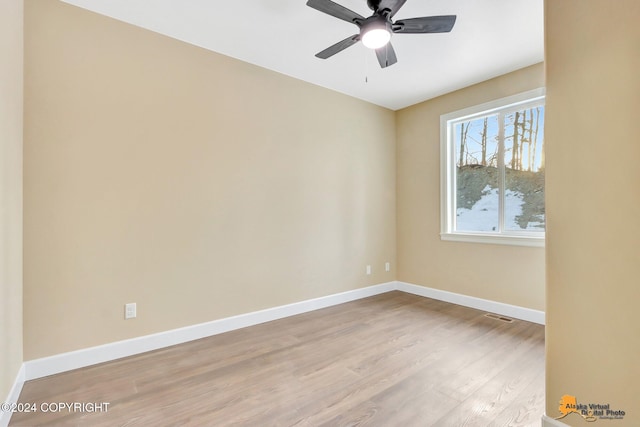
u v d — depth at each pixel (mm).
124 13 2289
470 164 3729
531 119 3197
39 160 2059
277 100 3227
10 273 1720
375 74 3307
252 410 1720
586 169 1227
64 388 1935
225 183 2869
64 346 2141
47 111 2090
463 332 2834
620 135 1136
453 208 3908
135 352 2400
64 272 2145
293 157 3352
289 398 1830
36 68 2055
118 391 1906
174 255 2594
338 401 1799
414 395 1854
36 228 2047
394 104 4219
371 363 2252
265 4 2195
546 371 1354
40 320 2061
